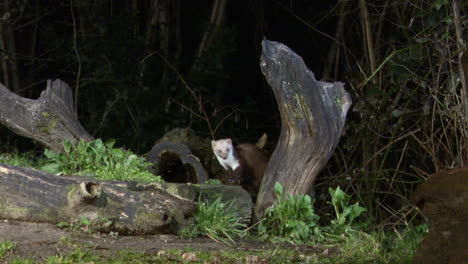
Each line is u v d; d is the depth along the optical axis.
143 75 17.84
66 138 11.34
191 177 11.36
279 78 9.30
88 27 18.11
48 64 19.55
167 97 17.12
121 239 7.65
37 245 6.83
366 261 7.34
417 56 11.07
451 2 9.82
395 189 13.64
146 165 10.45
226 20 18.88
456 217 5.27
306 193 9.61
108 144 10.49
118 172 9.74
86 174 9.58
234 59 20.08
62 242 7.00
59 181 7.70
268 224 9.16
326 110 9.24
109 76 17.33
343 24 15.24
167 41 18.64
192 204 8.59
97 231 7.64
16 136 16.45
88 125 17.22
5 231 7.05
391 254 7.59
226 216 8.98
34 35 19.38
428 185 5.46
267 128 18.55
